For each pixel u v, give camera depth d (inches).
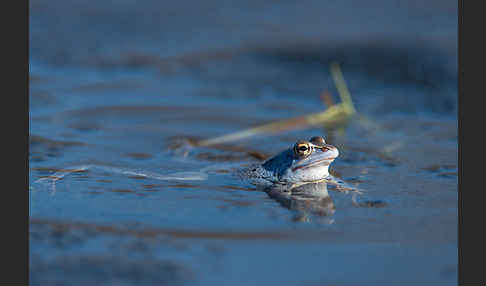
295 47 2094.0
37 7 2687.0
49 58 1978.3
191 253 732.0
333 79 1814.7
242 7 2731.3
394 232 797.9
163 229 804.6
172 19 2529.5
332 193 975.6
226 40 2209.6
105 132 1350.9
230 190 992.2
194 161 1179.3
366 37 2151.8
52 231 796.0
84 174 1058.1
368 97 1652.3
